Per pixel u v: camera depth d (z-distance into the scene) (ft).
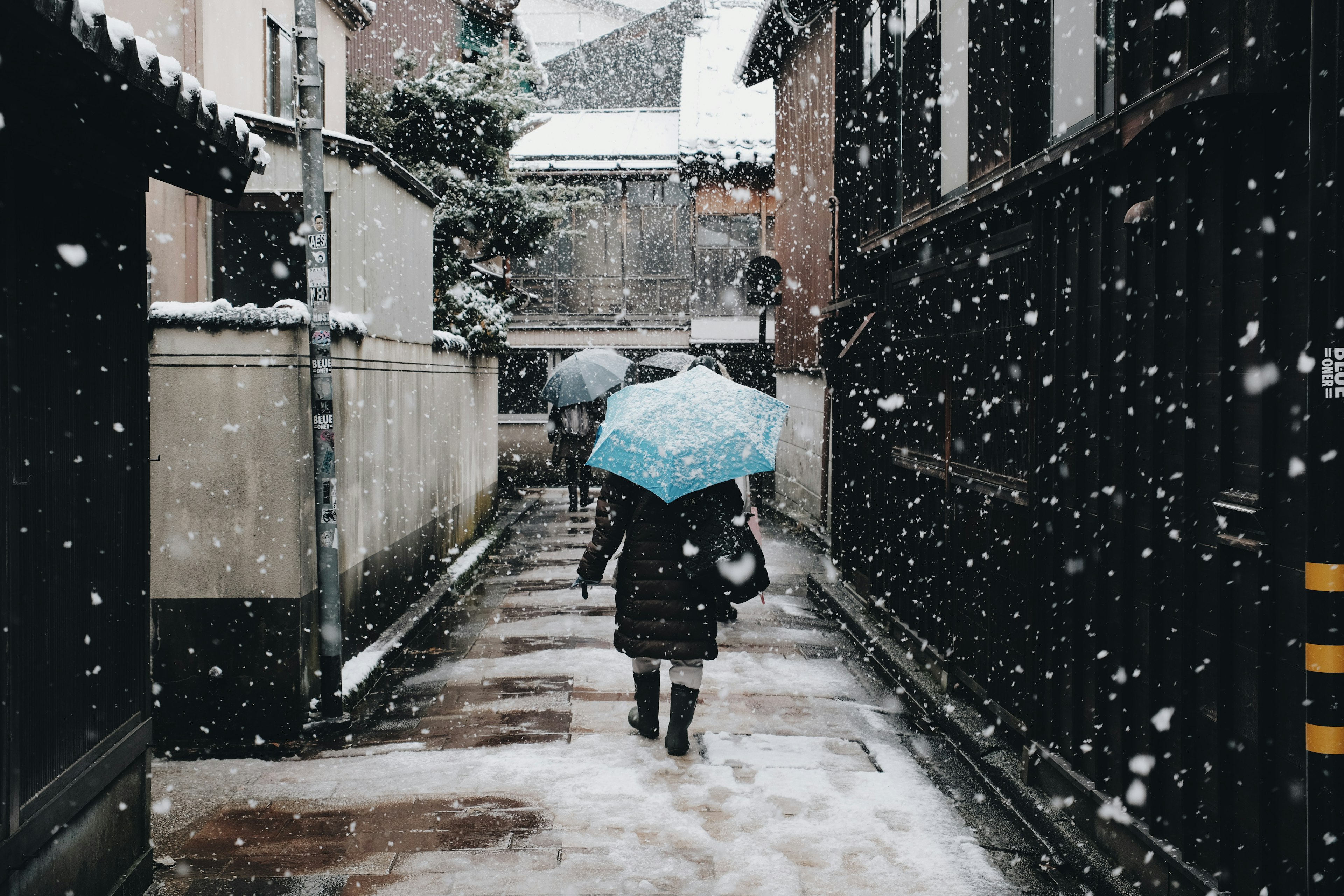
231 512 19.81
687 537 17.33
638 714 18.78
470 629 28.76
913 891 12.94
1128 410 12.96
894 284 26.84
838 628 29.04
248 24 33.96
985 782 17.02
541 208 48.57
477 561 38.70
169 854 14.02
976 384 19.70
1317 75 8.11
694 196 74.43
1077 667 14.53
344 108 44.73
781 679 23.45
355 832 14.69
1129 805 12.83
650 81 96.17
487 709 21.02
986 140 19.03
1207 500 11.05
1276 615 9.70
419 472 31.50
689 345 75.36
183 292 27.20
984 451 19.17
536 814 15.29
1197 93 10.41
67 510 11.09
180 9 29.63
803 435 50.72
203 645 19.79
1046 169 15.05
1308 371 8.22
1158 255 12.09
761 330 57.00
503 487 72.13
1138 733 12.82
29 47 8.91
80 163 11.33
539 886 12.98
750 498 18.81
